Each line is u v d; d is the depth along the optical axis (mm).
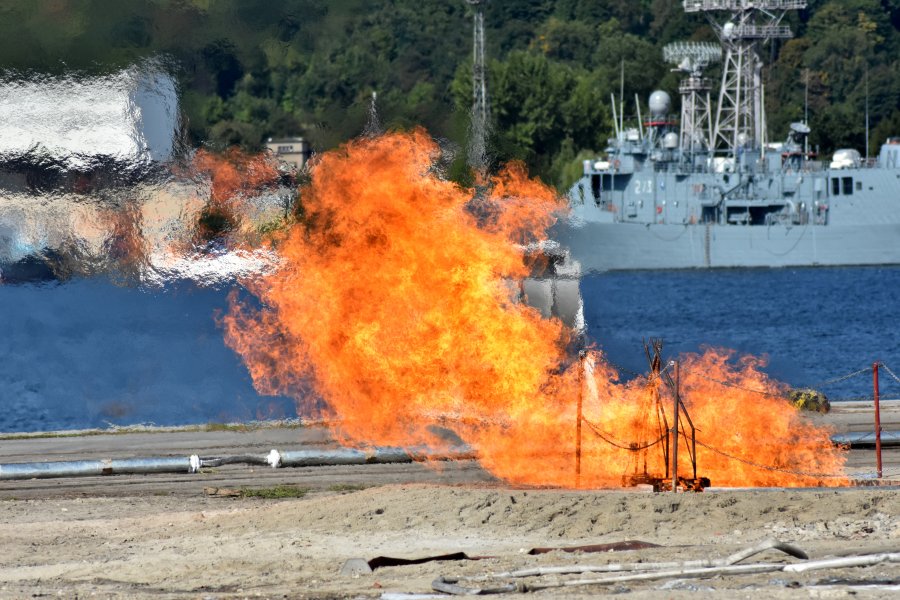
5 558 54312
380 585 45781
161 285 150625
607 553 50156
